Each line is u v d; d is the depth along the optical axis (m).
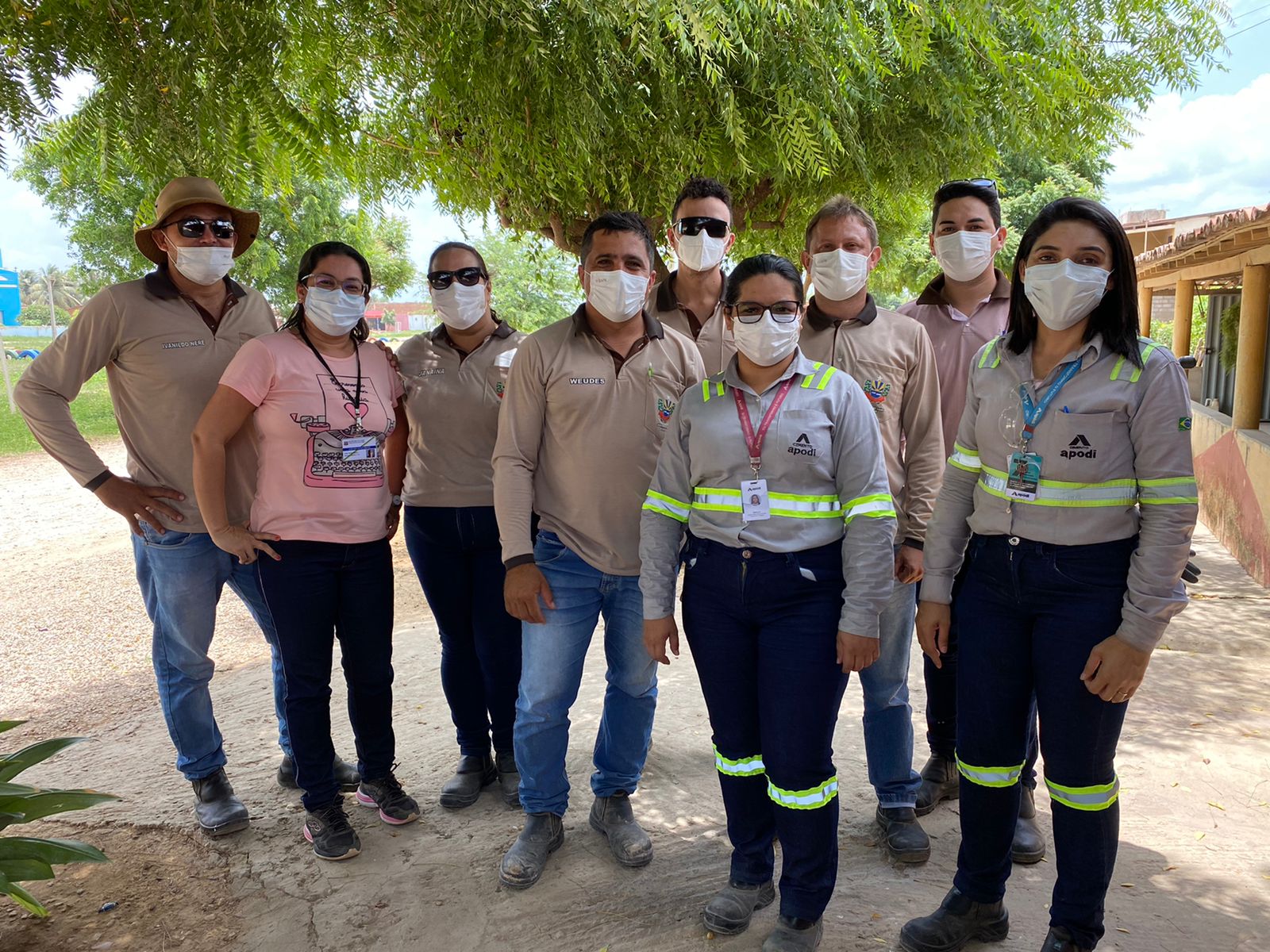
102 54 2.79
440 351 3.40
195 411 3.14
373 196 5.16
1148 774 3.63
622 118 4.55
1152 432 2.04
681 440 2.56
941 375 3.19
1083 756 2.17
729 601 2.41
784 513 2.35
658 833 3.18
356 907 2.77
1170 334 20.44
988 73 5.38
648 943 2.53
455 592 3.40
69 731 4.65
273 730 4.29
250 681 5.14
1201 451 10.33
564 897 2.78
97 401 26.12
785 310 2.33
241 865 3.04
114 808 3.50
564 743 2.99
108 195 3.69
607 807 3.10
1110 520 2.11
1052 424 2.15
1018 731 2.33
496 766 3.55
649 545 2.58
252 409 2.89
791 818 2.37
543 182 4.97
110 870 3.02
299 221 16.02
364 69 3.36
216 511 2.85
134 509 3.06
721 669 2.46
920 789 3.23
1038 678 2.22
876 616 2.31
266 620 3.43
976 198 3.04
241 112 2.99
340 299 2.90
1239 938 2.50
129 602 7.48
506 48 3.55
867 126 5.77
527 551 2.81
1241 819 3.25
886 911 2.64
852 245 2.87
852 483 2.35
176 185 3.01
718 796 3.45
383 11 3.07
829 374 2.43
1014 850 2.89
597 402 2.79
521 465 2.87
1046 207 2.16
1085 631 2.13
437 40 3.23
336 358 3.04
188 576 3.17
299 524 2.91
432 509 3.35
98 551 9.42
